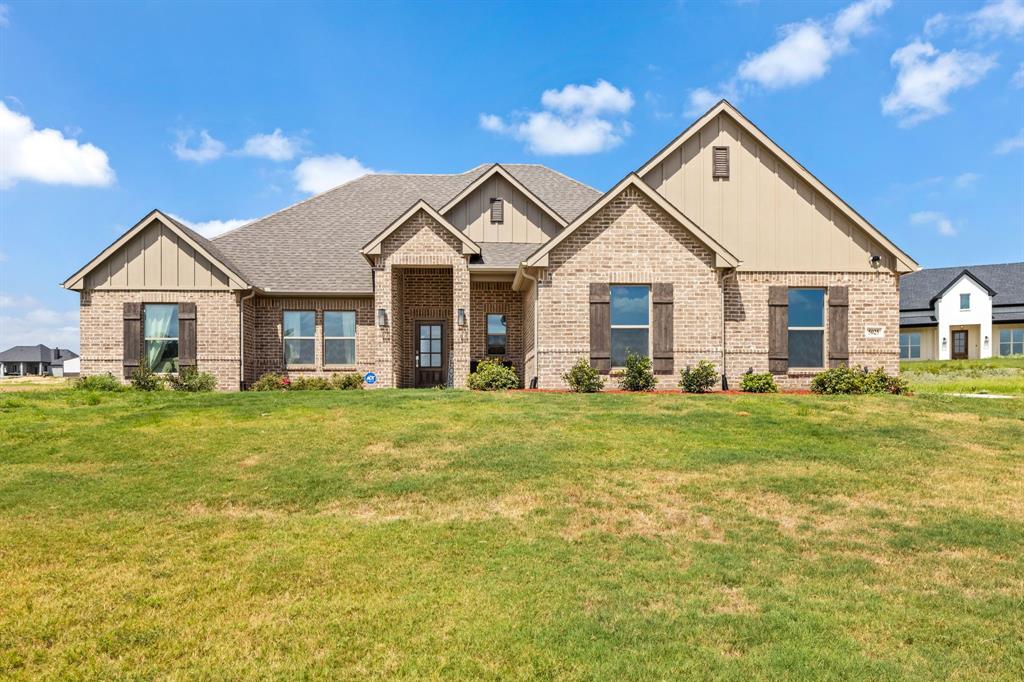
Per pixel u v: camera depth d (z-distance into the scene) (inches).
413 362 865.5
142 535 291.1
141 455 404.2
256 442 430.9
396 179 1047.6
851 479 369.7
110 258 774.5
